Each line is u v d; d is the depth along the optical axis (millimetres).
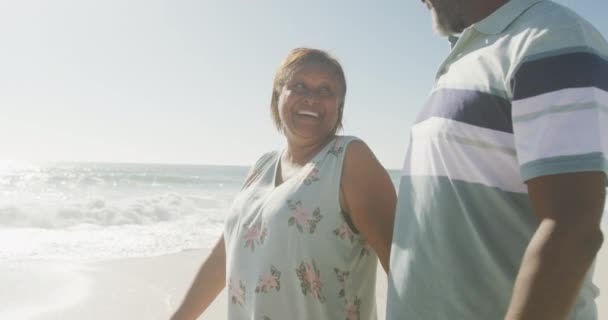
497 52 1109
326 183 1783
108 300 5184
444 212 1168
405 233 1302
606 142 907
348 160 1800
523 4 1145
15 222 10375
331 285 1751
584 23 1008
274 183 2008
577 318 1051
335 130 2111
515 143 1008
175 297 5410
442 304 1163
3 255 7145
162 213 12883
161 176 46312
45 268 6371
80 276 6055
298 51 2072
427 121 1259
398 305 1271
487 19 1187
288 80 2018
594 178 862
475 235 1120
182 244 8727
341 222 1771
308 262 1731
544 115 940
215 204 16078
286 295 1747
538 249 859
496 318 1104
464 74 1178
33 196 19141
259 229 1852
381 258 1776
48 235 9148
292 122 1986
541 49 993
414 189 1276
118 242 8688
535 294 830
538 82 968
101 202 12711
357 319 1810
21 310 4727
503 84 1074
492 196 1098
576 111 905
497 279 1102
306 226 1751
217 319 4652
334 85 2016
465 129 1129
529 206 1073
